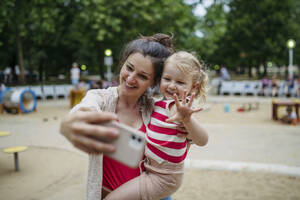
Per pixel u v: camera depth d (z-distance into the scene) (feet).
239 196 13.79
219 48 95.81
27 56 90.43
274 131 29.37
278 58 97.04
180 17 52.90
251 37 89.20
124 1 49.24
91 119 2.76
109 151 2.73
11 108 40.70
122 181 5.37
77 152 21.38
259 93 66.18
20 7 57.41
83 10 53.62
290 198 13.53
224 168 17.49
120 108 5.52
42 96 61.21
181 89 5.51
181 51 5.95
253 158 20.06
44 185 14.99
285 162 19.10
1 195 13.64
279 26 86.07
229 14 88.89
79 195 13.69
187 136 5.15
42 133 27.76
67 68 109.29
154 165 5.18
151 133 5.23
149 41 5.65
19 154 20.88
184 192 14.33
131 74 5.23
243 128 30.89
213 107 48.14
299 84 61.11
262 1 83.35
